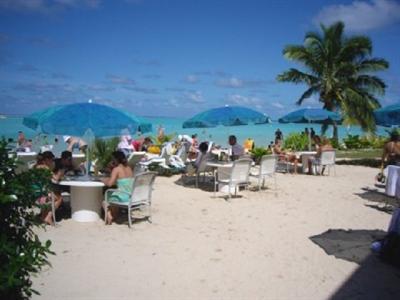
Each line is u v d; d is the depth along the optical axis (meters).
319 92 27.42
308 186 12.03
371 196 10.60
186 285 4.87
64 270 5.24
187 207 8.96
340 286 4.91
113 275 5.12
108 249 6.07
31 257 3.08
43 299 4.43
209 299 4.53
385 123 10.35
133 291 4.69
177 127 67.81
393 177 8.37
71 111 7.55
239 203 9.45
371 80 26.78
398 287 4.90
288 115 16.53
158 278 5.06
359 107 26.27
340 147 29.19
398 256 5.55
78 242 6.36
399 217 5.90
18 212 3.30
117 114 7.82
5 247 2.99
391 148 11.70
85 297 4.51
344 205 9.48
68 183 7.23
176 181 12.53
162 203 9.34
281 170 15.62
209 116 11.99
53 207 7.24
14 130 47.56
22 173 3.39
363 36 26.19
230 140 12.47
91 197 7.55
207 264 5.55
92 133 7.40
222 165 10.50
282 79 27.73
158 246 6.25
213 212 8.53
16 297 3.25
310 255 5.96
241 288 4.82
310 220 8.02
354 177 14.16
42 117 7.76
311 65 26.91
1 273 2.92
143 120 9.26
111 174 7.48
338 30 26.77
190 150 16.53
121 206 7.55
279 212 8.64
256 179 13.05
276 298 4.58
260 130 67.81
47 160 7.29
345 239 6.71
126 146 15.23
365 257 5.88
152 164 13.69
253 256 5.89
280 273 5.29
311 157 14.84
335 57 26.75
